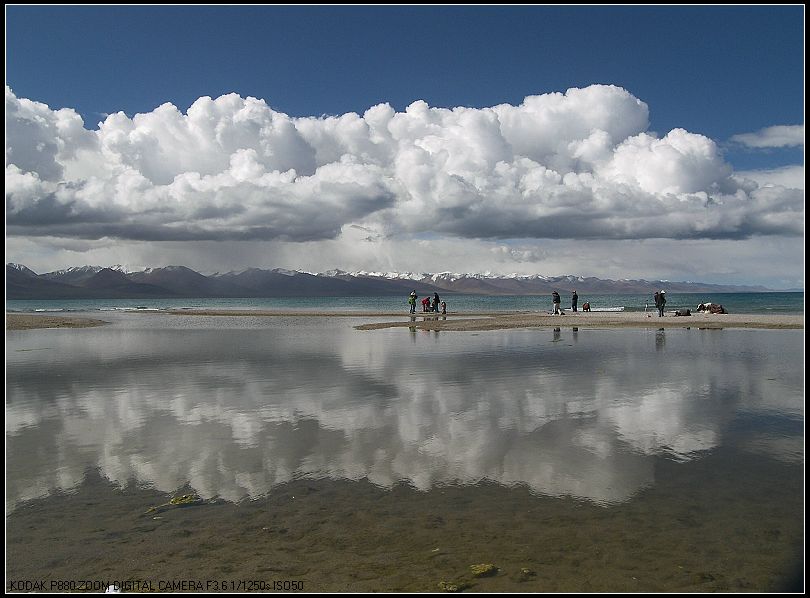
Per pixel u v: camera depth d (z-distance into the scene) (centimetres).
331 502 745
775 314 5775
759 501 726
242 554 608
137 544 634
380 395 1470
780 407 1275
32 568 582
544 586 533
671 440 1014
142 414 1269
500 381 1666
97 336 3781
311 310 9694
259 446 1004
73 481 837
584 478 820
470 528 660
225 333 3972
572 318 5138
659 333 3484
